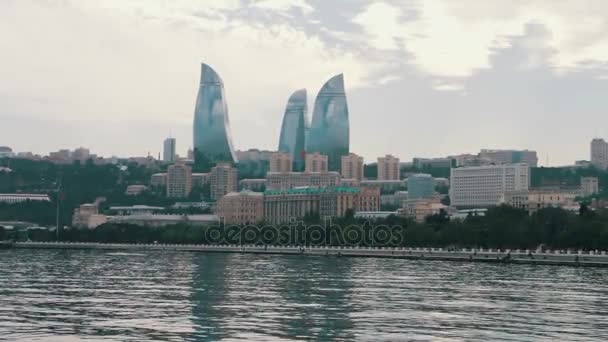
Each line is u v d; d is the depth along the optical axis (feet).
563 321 500.33
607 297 624.59
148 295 645.92
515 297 625.41
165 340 437.58
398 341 435.53
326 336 448.65
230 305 577.02
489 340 437.99
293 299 615.98
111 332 459.73
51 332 459.32
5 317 514.27
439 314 529.04
